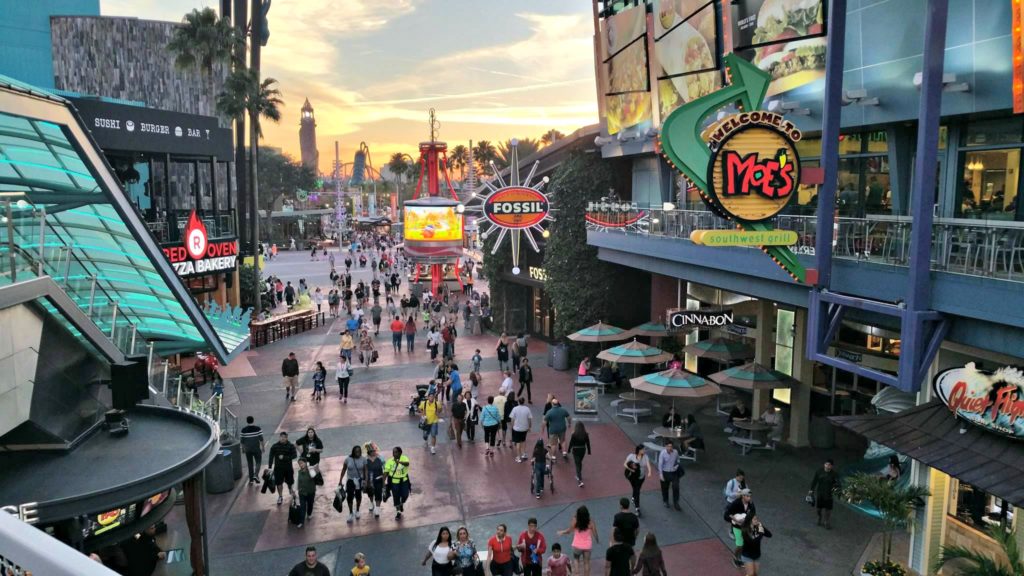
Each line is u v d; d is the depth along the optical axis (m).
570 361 29.25
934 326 11.64
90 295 13.48
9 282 9.26
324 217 134.88
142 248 14.29
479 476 17.42
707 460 18.39
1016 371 10.55
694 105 13.13
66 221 13.82
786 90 16.81
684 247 19.38
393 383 26.42
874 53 13.99
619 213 24.03
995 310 10.32
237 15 52.47
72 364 11.27
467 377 27.41
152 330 18.22
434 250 48.00
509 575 11.22
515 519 15.05
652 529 14.42
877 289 12.70
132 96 47.31
